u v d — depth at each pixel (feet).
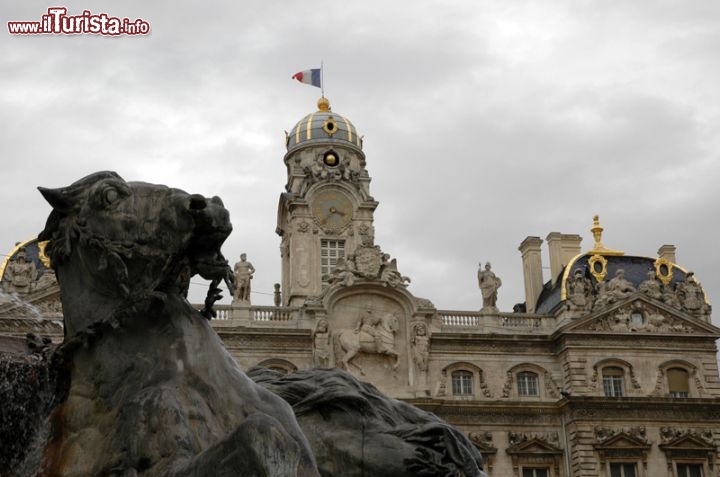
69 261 20.38
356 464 22.03
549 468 211.41
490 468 209.15
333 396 22.79
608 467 209.15
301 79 260.01
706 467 211.82
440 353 214.69
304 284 229.04
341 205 237.66
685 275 226.99
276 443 15.34
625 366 216.13
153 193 20.18
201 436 18.13
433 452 21.99
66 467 18.44
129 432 17.90
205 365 19.38
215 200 19.97
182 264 19.84
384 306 214.69
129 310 19.39
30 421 21.21
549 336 219.20
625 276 231.09
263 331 207.51
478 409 212.23
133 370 19.10
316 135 243.19
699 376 217.56
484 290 223.71
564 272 227.20
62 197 20.35
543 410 214.28
